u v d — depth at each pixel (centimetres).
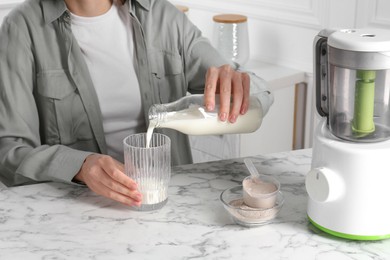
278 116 291
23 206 140
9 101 171
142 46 185
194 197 144
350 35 123
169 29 191
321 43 132
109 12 183
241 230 129
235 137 279
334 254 120
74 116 184
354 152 120
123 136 191
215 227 131
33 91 183
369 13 257
